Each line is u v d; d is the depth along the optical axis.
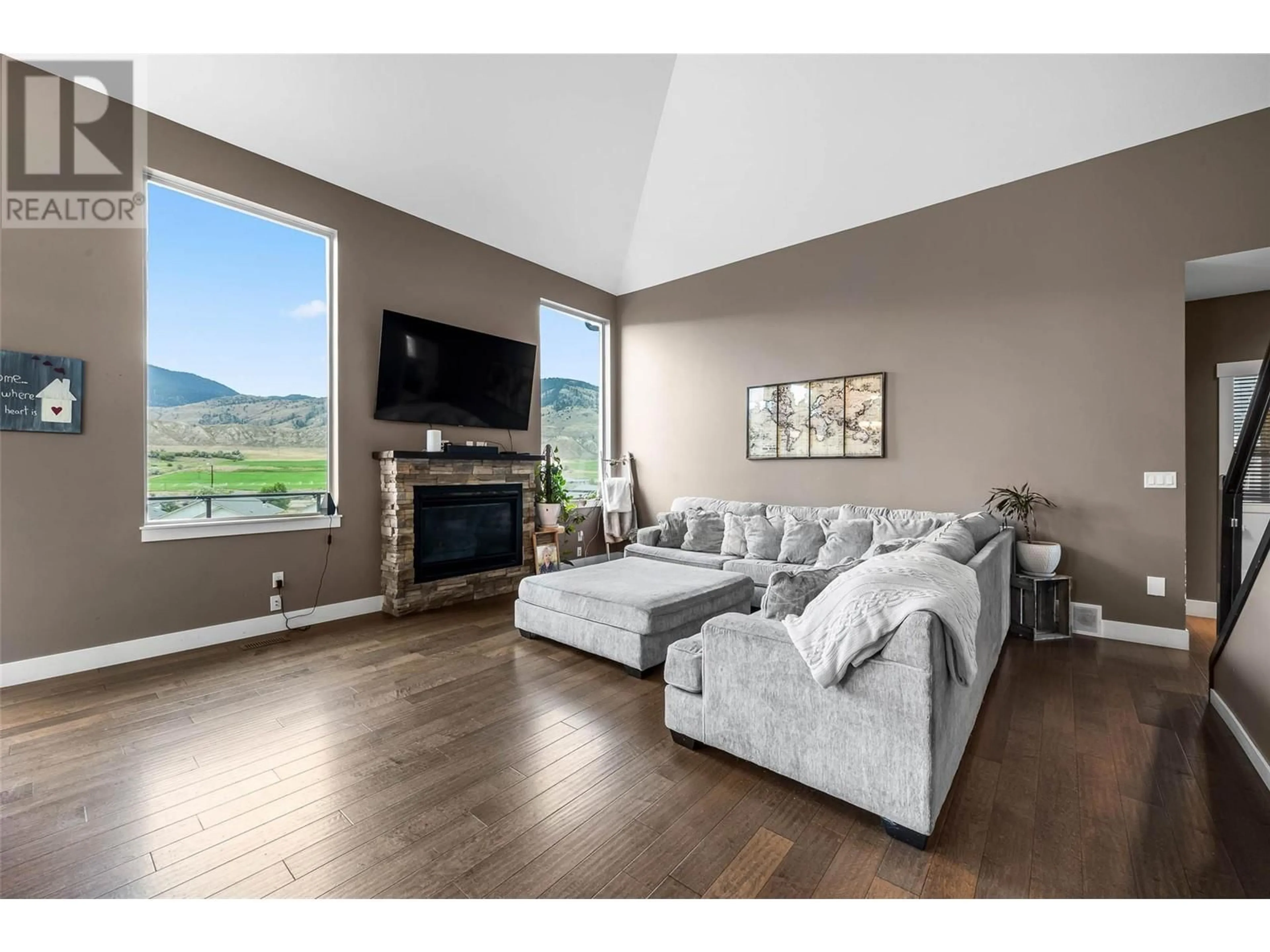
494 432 5.05
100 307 2.97
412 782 1.89
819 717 1.72
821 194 4.37
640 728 2.29
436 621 3.88
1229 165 3.10
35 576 2.78
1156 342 3.31
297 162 3.66
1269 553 2.05
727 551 4.46
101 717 2.36
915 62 3.44
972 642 1.70
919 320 4.16
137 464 3.08
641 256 5.68
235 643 3.38
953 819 1.68
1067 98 3.30
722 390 5.34
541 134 4.12
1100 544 3.50
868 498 4.43
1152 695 2.61
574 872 1.46
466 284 4.74
